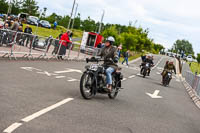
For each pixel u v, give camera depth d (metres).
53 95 7.91
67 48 21.62
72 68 16.61
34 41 16.52
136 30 74.94
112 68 8.72
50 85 9.48
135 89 13.17
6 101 6.29
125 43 65.75
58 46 19.94
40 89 8.43
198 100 13.90
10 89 7.61
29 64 14.13
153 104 9.76
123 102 9.05
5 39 13.77
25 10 81.88
